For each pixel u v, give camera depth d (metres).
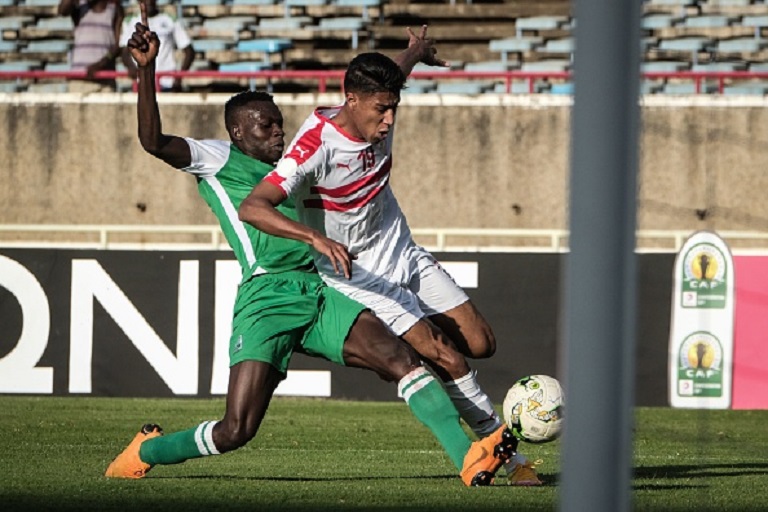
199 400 37.47
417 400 18.17
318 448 27.12
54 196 47.72
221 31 60.38
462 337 19.83
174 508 16.84
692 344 36.78
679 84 56.06
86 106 47.59
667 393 36.88
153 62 18.88
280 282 18.66
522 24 59.16
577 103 6.05
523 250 37.31
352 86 17.50
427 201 46.72
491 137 46.59
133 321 37.75
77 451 25.69
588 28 6.02
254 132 19.50
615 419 6.05
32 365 38.09
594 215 6.04
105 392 37.88
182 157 19.28
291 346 18.61
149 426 20.22
